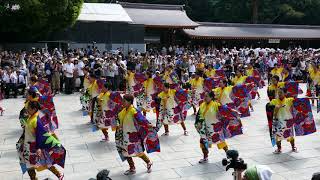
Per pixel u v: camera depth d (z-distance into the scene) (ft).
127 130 26.84
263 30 142.00
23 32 93.20
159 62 78.54
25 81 65.92
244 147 33.88
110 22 106.42
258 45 142.82
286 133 31.19
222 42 139.54
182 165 29.35
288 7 167.22
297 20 169.99
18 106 56.44
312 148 33.40
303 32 144.97
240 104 40.73
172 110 37.29
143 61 73.67
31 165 23.59
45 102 35.68
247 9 172.04
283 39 139.85
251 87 51.16
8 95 64.90
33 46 98.22
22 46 97.50
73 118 47.39
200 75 53.88
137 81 53.78
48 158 23.81
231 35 134.10
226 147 29.68
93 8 112.68
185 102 37.96
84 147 34.53
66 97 65.10
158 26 121.90
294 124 31.76
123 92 61.36
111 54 85.46
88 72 47.75
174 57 85.20
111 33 106.93
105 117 35.47
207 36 131.13
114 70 68.49
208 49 112.47
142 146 27.12
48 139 23.16
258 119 46.21
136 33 109.81
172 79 54.75
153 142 27.55
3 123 44.83
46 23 89.61
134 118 26.61
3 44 96.27
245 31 138.72
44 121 31.60
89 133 39.75
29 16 85.97
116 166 29.37
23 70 66.08
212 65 75.51
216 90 40.70
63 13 88.69
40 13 83.97
